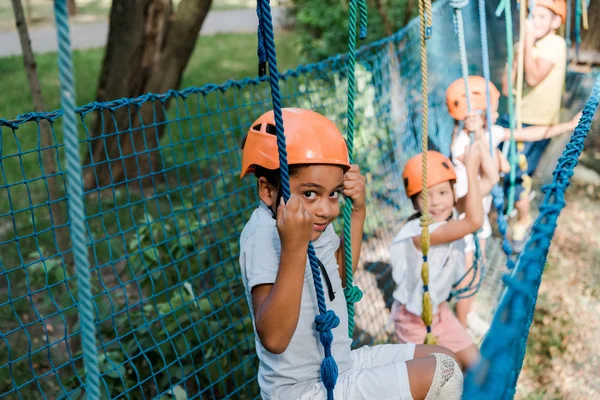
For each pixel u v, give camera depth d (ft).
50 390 13.47
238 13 75.97
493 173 11.59
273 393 6.70
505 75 14.87
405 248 11.49
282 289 5.72
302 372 6.64
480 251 13.26
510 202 13.34
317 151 6.26
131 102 10.01
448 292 11.39
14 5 14.57
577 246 17.97
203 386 11.63
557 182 6.29
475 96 12.94
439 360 6.91
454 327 11.50
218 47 54.34
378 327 14.15
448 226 11.00
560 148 15.89
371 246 17.52
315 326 6.63
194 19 22.98
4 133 31.48
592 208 19.95
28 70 14.70
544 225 5.49
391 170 18.92
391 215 18.44
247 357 11.84
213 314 11.66
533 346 14.11
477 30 20.72
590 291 15.92
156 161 24.77
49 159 14.75
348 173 7.43
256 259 6.32
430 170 11.27
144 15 22.82
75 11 75.56
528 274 4.84
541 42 14.38
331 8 39.58
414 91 19.56
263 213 6.71
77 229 3.26
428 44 20.22
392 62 18.33
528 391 12.82
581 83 16.57
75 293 14.05
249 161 6.63
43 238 20.35
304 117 6.50
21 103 37.52
